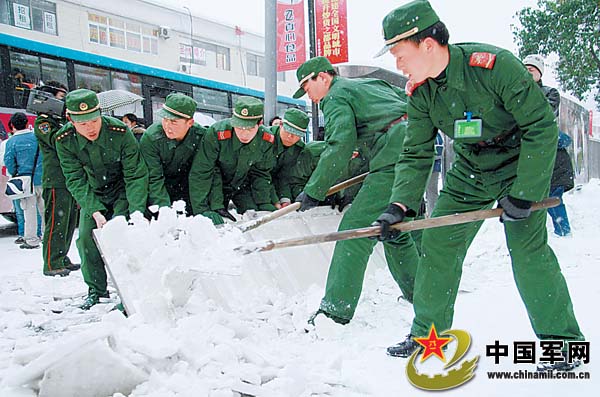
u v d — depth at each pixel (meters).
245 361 2.20
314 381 2.16
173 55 18.06
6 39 7.80
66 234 4.59
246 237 3.75
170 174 3.97
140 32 17.00
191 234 2.48
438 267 2.54
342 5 7.27
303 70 3.44
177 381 1.91
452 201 2.57
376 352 2.65
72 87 8.47
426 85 2.36
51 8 13.60
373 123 3.27
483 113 2.27
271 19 6.20
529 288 2.39
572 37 14.85
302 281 3.66
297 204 3.16
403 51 2.25
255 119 3.82
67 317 3.36
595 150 17.70
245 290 3.29
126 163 3.53
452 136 2.43
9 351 2.66
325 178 3.11
